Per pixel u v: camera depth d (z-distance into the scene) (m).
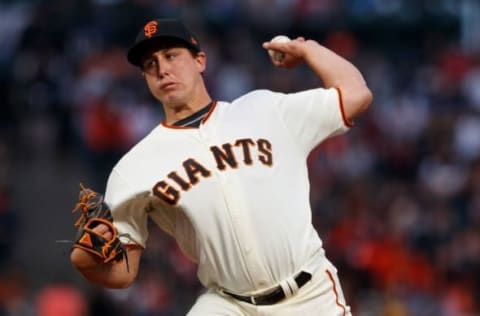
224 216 20.88
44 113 68.44
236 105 22.02
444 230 61.62
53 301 52.69
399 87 76.62
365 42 81.44
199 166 21.12
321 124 21.80
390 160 68.25
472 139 70.88
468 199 64.94
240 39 75.94
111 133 65.56
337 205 61.28
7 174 65.12
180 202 20.98
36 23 71.75
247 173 21.06
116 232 21.03
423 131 71.19
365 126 69.94
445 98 75.88
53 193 65.00
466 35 82.44
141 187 21.11
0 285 55.06
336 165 65.44
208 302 21.45
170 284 54.06
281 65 23.20
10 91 69.44
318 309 21.12
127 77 69.94
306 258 21.03
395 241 59.03
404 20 81.94
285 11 79.06
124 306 52.53
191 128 21.62
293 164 21.48
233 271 21.00
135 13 75.00
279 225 20.91
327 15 80.06
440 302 57.97
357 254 57.59
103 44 73.44
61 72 70.44
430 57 80.19
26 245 62.03
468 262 60.03
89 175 65.81
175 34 21.77
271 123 21.62
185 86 21.81
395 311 51.72
